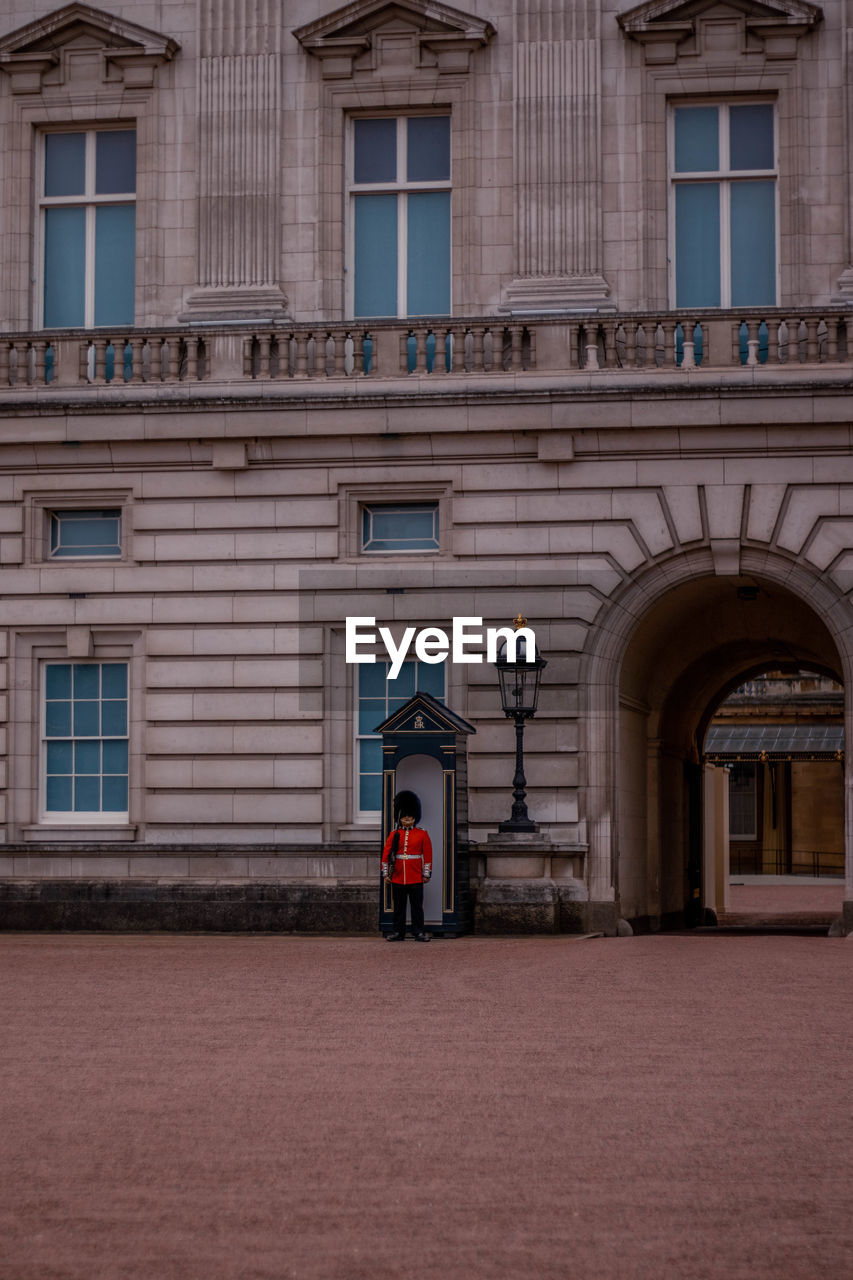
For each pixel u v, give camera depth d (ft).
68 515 88.17
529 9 86.43
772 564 81.92
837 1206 29.81
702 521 82.17
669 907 103.24
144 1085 39.88
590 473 82.99
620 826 85.40
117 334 86.38
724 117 86.94
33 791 86.94
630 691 90.12
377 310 88.53
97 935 81.87
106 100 89.61
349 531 84.89
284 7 88.63
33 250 90.74
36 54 89.92
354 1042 45.70
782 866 206.08
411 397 83.35
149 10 89.45
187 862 84.64
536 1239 27.99
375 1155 33.19
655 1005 52.70
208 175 88.12
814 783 204.03
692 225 86.99
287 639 84.84
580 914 80.84
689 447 82.17
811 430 81.35
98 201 90.63
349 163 88.79
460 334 84.02
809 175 84.94
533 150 85.87
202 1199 30.25
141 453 86.02
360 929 82.23
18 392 86.17
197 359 86.02
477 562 83.76
